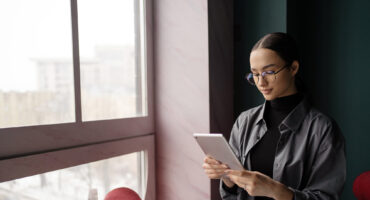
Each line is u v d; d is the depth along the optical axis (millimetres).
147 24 1267
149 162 1281
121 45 1182
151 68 1296
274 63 851
